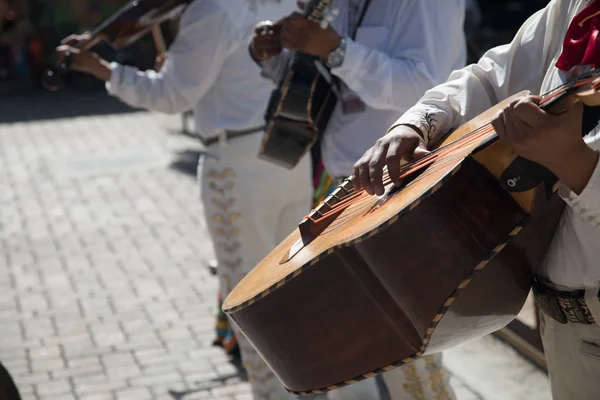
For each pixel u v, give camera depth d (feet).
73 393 15.57
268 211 13.47
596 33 6.35
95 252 23.52
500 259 6.33
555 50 7.20
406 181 6.89
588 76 5.47
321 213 7.96
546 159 5.55
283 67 12.30
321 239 7.27
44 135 42.29
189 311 19.17
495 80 7.72
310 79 11.58
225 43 13.07
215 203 13.58
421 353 6.42
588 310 6.68
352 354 6.75
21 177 33.04
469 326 6.60
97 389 15.70
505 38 32.94
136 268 22.08
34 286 21.02
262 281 7.26
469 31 27.50
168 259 22.71
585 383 6.96
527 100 5.39
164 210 27.58
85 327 18.44
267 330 7.07
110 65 14.28
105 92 55.98
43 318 18.99
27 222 26.81
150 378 16.08
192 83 13.30
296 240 8.04
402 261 6.10
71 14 59.31
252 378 13.46
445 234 5.94
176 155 35.94
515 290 6.66
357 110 11.48
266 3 13.46
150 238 24.64
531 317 16.46
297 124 11.88
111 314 19.12
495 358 15.88
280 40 11.43
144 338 17.81
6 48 60.59
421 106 7.59
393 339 6.52
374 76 10.63
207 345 17.40
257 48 11.62
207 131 13.50
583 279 6.60
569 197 6.02
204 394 15.47
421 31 10.75
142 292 20.39
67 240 24.72
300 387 7.24
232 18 13.08
